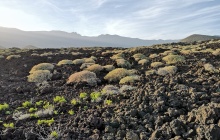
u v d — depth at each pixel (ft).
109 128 29.48
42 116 36.37
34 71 74.18
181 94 37.29
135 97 37.96
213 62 71.46
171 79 44.39
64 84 58.49
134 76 57.62
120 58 86.12
